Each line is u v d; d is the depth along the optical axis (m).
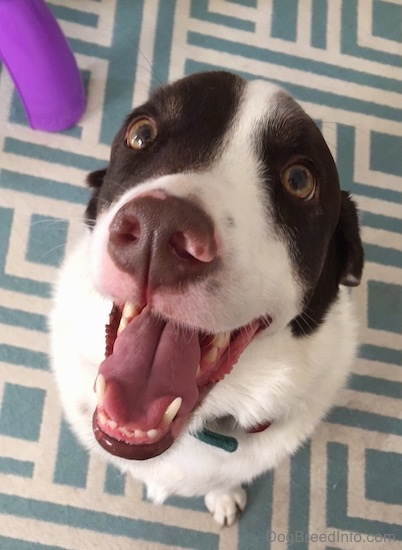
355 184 0.68
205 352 0.34
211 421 0.43
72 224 0.62
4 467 0.55
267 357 0.39
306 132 0.34
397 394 0.62
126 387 0.32
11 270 0.60
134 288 0.27
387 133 0.70
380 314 0.64
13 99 0.64
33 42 0.54
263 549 0.57
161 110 0.35
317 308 0.41
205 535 0.56
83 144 0.64
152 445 0.31
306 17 0.72
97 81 0.66
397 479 0.60
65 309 0.45
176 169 0.31
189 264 0.26
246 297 0.29
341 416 0.61
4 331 0.58
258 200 0.31
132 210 0.25
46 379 0.57
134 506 0.56
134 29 0.68
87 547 0.54
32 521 0.54
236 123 0.33
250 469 0.48
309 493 0.58
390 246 0.66
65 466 0.56
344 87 0.71
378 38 0.73
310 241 0.35
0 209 0.61
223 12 0.70
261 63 0.70
